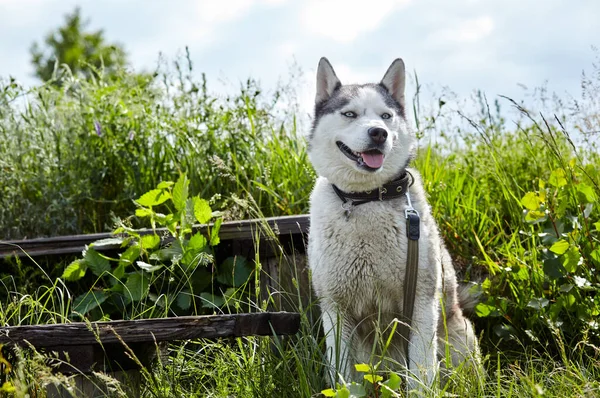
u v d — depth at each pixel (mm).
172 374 1726
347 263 1771
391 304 1809
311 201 1889
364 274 1771
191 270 2012
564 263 1880
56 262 2203
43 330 1585
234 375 1768
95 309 1988
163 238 2064
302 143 2645
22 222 2494
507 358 1932
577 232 1933
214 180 2518
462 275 2230
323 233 1796
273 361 1740
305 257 2098
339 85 1945
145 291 1946
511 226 2264
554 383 1648
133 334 1612
